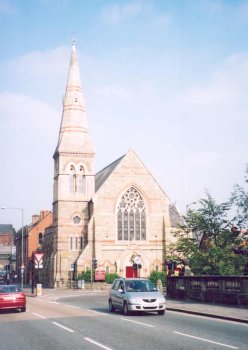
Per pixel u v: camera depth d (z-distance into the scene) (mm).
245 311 23766
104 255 66875
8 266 106750
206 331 17125
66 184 70750
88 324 19812
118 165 69625
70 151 71625
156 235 69188
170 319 21609
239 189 40562
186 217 43688
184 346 13742
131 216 69000
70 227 69688
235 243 40156
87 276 64812
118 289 25531
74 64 76312
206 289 30938
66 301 38000
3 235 147500
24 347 14305
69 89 75000
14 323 21172
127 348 13562
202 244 45062
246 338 15305
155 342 14594
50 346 14336
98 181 77750
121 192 69000
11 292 27078
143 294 23766
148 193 70000
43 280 76750
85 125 74062
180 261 43594
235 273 39094
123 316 23250
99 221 67375
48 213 95375
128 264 67312
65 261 68438
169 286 36781
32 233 93625
